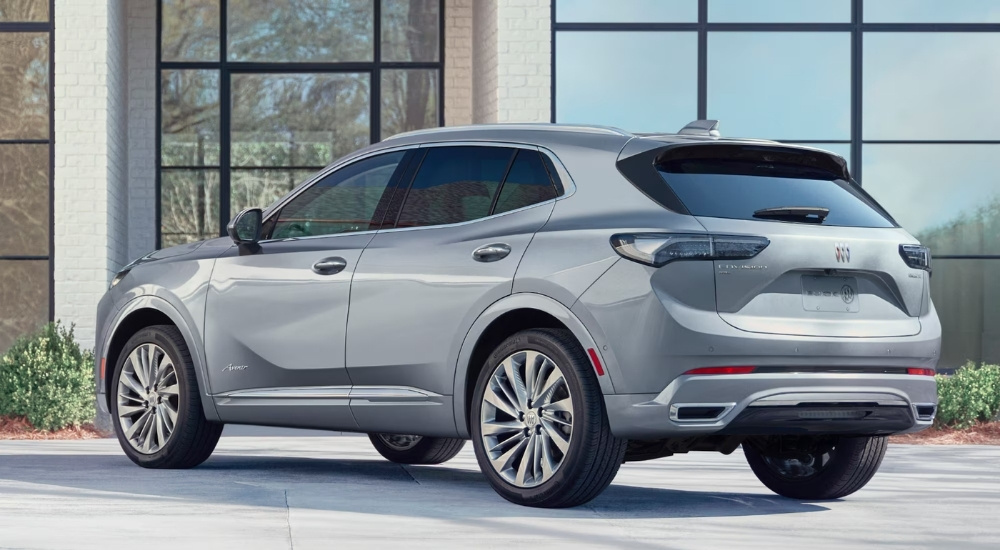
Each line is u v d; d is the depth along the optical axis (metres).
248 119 17.34
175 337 8.58
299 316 7.84
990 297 16.14
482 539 5.68
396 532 5.84
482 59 15.62
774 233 6.47
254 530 5.80
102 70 14.70
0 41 15.60
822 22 15.99
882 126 16.08
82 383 12.38
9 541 5.41
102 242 14.62
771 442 7.53
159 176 17.22
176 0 17.30
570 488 6.60
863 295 6.71
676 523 6.39
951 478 9.07
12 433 12.01
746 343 6.30
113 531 5.71
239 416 8.22
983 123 16.11
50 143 14.80
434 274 7.19
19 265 15.68
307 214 8.09
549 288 6.63
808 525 6.48
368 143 17.39
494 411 6.96
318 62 17.39
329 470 8.85
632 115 15.86
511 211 7.08
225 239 8.67
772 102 15.95
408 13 17.44
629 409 6.37
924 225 16.14
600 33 15.82
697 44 15.88
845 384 6.53
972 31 16.09
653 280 6.32
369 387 7.51
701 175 6.68
